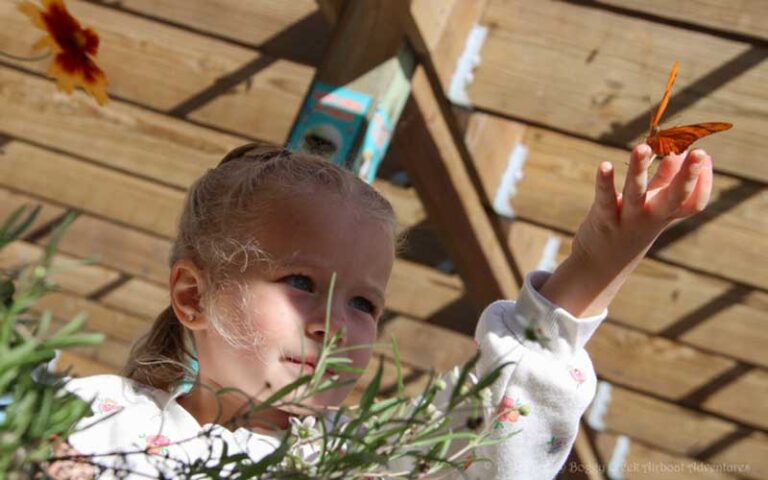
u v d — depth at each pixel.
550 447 1.30
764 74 2.77
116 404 1.36
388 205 1.38
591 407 4.20
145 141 4.06
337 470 0.67
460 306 4.25
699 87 2.79
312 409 0.72
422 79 2.65
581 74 2.84
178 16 3.44
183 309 1.38
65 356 5.07
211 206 1.38
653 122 1.19
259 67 3.51
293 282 1.28
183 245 1.41
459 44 2.77
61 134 4.14
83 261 0.61
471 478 1.27
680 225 3.34
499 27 2.87
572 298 1.30
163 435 1.31
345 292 1.29
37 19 1.19
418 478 0.78
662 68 2.81
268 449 1.27
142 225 4.39
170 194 4.36
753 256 3.28
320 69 2.45
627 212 1.23
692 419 4.14
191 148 4.02
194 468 0.67
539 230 3.46
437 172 2.98
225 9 3.38
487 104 2.85
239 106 3.52
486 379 0.71
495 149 3.09
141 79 3.61
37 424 0.58
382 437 0.70
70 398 0.62
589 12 2.85
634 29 2.83
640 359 4.03
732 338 3.70
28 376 0.59
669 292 3.72
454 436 0.74
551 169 3.20
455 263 3.40
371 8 2.46
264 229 1.31
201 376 1.36
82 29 1.21
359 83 2.43
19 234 0.63
